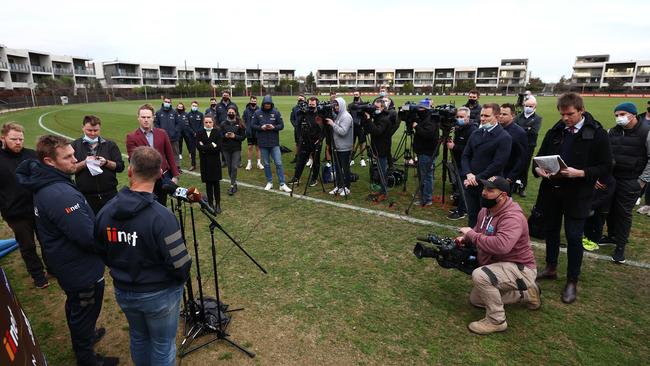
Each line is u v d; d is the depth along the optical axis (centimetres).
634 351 290
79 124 1922
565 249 471
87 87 6975
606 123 1897
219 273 410
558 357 284
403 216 586
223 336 303
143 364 236
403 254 455
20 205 364
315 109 742
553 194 365
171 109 902
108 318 338
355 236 508
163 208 212
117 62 8825
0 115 2784
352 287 381
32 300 366
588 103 3775
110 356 290
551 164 338
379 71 11056
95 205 406
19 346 140
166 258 205
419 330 316
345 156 681
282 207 631
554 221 377
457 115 598
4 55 6000
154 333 224
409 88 8869
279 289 378
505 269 316
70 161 248
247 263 432
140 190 205
